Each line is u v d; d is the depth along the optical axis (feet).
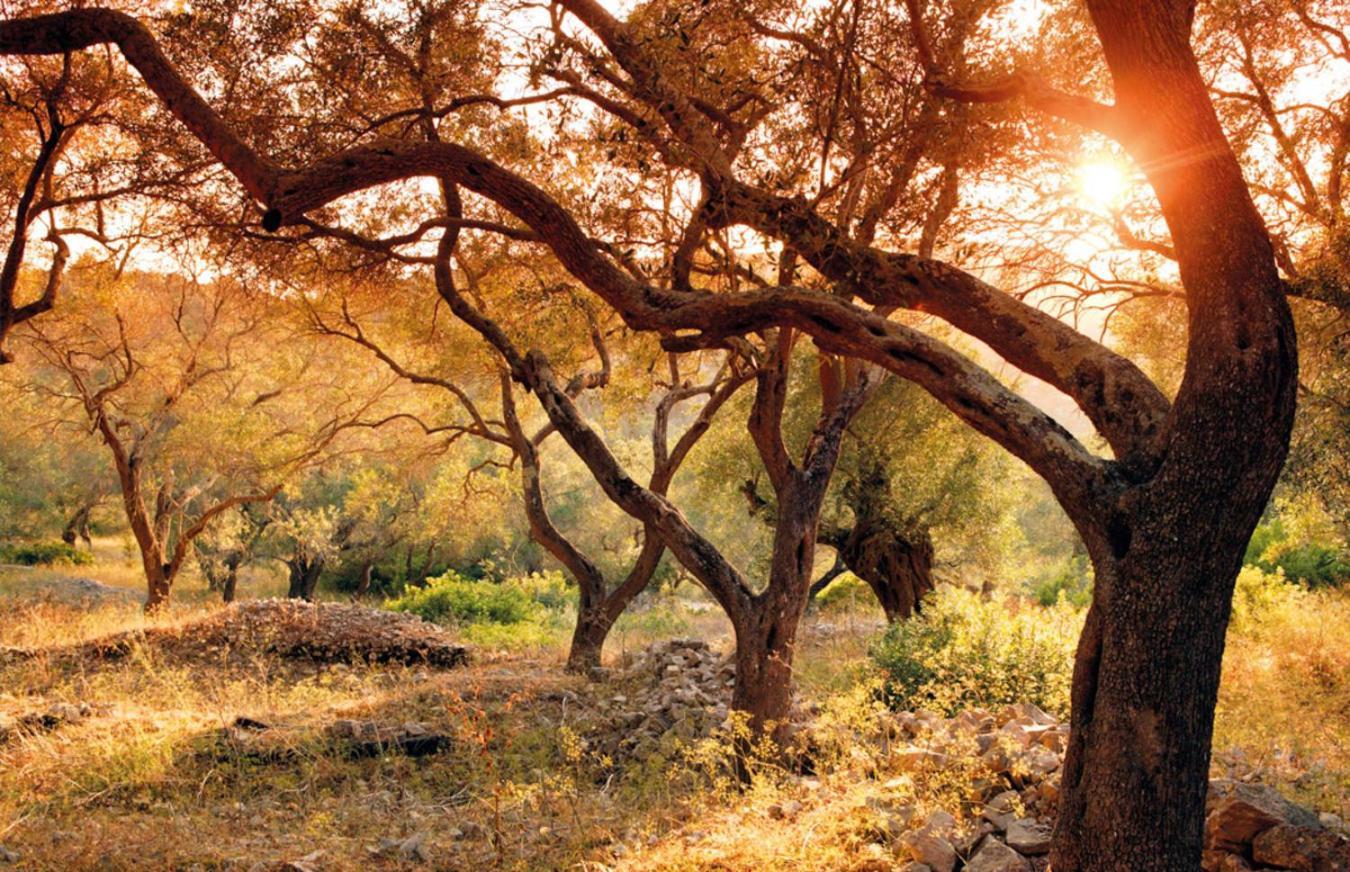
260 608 45.09
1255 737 21.11
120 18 15.99
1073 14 23.80
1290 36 29.94
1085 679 12.07
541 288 30.81
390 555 105.50
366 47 22.63
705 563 22.75
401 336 43.96
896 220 20.68
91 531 122.62
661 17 18.67
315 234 23.61
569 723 26.78
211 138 15.48
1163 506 11.37
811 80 18.88
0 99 30.30
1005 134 21.21
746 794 17.95
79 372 55.42
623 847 15.53
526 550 110.01
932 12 18.92
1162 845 11.08
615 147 19.25
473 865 15.44
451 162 15.47
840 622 53.31
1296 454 27.96
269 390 63.93
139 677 32.45
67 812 17.90
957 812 14.89
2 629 43.45
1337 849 11.87
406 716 26.71
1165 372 36.91
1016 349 13.80
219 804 19.02
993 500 51.98
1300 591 44.65
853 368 24.50
